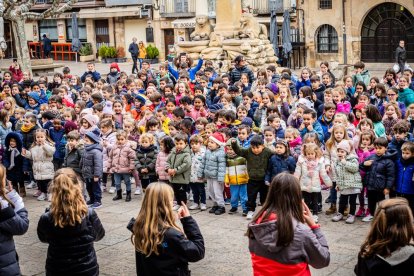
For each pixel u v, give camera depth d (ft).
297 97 52.37
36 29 146.51
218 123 38.68
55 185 20.10
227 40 73.41
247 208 34.35
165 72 61.05
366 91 47.01
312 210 32.94
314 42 112.47
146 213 18.43
